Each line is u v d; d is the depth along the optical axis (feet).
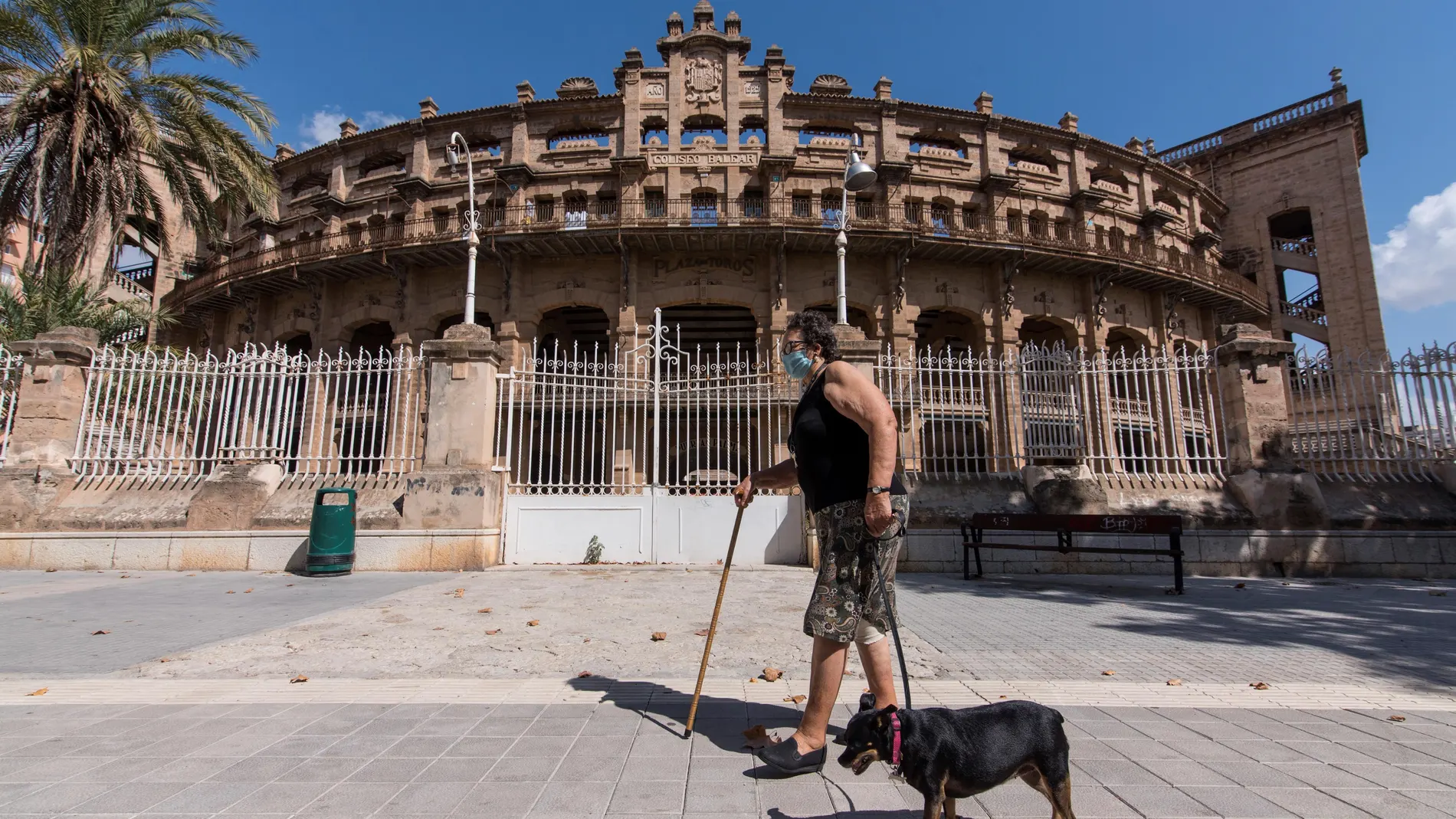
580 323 98.99
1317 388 33.22
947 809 6.85
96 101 48.08
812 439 8.96
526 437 54.60
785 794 7.68
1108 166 98.17
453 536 29.96
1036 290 87.15
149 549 30.27
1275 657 14.48
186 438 32.86
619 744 9.25
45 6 46.91
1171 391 32.86
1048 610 20.76
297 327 89.71
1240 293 97.76
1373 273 104.17
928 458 33.65
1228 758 8.76
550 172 84.02
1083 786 7.84
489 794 7.59
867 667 8.55
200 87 53.72
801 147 85.51
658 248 80.48
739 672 13.23
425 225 84.43
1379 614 20.12
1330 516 30.53
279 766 8.41
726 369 34.81
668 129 86.17
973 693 11.69
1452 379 31.71
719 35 87.66
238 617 18.80
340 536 28.35
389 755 8.82
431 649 15.02
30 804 7.23
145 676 12.78
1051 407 33.04
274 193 60.23
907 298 82.69
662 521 32.71
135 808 7.18
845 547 8.50
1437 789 7.76
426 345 31.91
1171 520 24.59
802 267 82.07
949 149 92.38
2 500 30.58
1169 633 17.10
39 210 47.34
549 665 13.70
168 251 57.36
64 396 32.48
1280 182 114.11
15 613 19.39
